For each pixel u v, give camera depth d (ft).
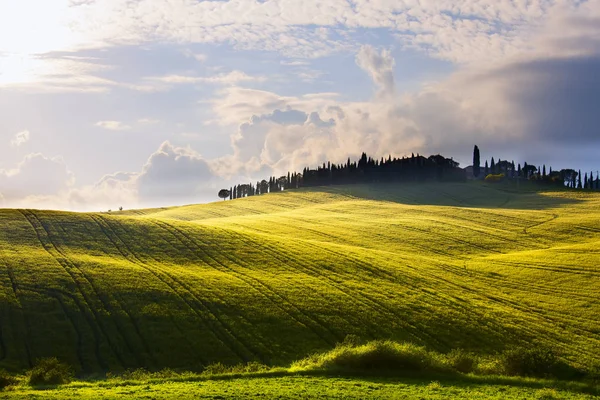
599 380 148.66
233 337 172.45
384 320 189.57
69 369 152.66
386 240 344.90
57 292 192.13
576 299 219.20
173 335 171.73
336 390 118.83
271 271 234.38
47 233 268.62
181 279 213.25
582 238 351.05
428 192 644.27
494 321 193.36
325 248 278.87
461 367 144.87
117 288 198.59
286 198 612.29
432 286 229.66
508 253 314.35
